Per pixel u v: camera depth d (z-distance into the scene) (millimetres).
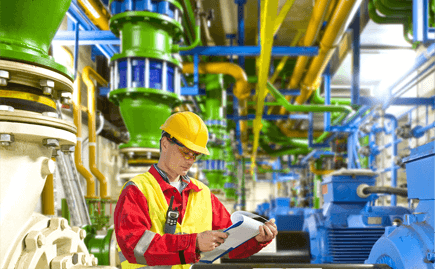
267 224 1507
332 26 5898
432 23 5652
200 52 6664
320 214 4816
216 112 8828
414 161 2184
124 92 4070
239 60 8062
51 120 1530
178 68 4488
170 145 1511
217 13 8281
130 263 1383
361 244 4160
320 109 8953
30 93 1608
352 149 11547
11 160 1483
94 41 5559
